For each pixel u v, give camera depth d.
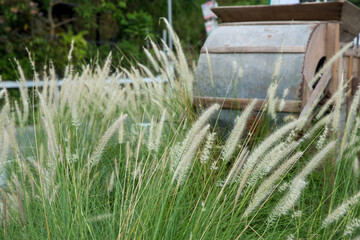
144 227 2.50
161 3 18.59
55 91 4.20
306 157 3.81
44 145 3.70
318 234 2.90
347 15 4.48
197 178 3.26
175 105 4.41
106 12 15.84
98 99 4.48
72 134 3.93
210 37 4.78
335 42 4.42
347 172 3.48
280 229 3.19
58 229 2.65
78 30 16.09
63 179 2.83
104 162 4.03
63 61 11.27
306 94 4.13
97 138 4.06
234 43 4.53
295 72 4.14
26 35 12.60
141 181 2.69
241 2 19.94
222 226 2.79
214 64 4.55
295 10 4.48
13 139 2.84
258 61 4.33
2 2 11.92
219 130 4.27
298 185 2.38
